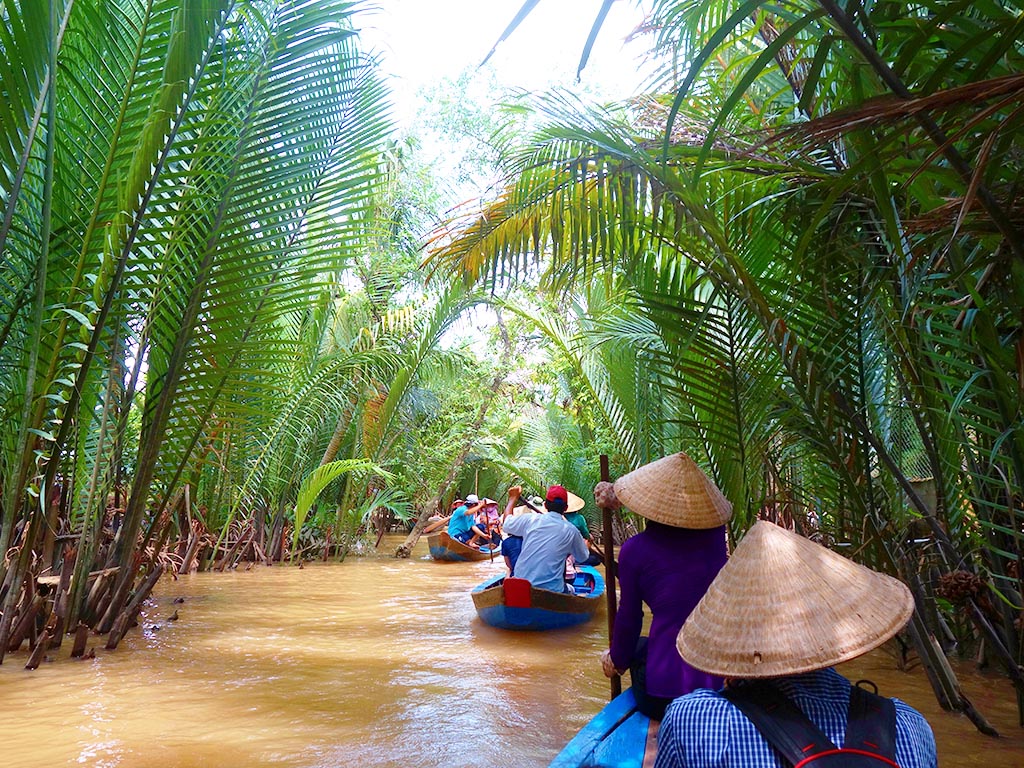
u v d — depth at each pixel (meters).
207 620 8.99
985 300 4.11
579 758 3.57
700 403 5.94
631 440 10.83
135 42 6.45
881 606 2.15
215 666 6.69
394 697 5.79
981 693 5.76
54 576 7.32
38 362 6.57
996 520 4.75
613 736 3.78
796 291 5.09
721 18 4.41
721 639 2.17
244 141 7.26
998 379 3.91
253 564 15.12
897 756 1.90
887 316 4.70
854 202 4.64
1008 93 2.32
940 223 3.22
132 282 6.79
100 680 6.11
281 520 16.22
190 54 6.32
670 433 9.32
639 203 5.25
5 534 6.21
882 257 4.70
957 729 4.95
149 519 11.62
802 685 2.04
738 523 6.34
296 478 16.28
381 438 17.05
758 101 5.61
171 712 5.32
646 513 4.13
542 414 24.55
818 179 4.49
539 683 6.28
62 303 6.39
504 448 24.00
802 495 6.18
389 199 17.00
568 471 19.95
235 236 7.43
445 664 6.96
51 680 6.07
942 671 5.28
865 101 2.50
